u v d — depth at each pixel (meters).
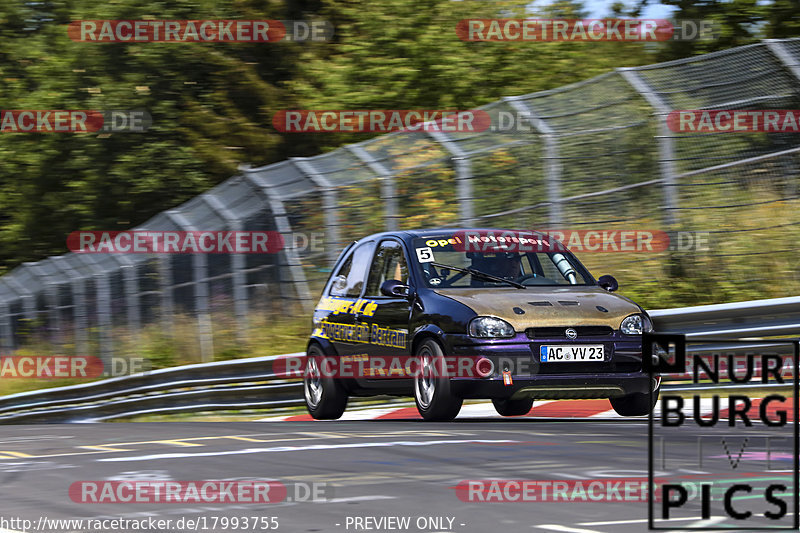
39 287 89.00
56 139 103.81
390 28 96.88
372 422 38.62
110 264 77.38
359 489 22.14
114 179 102.81
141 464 27.08
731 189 63.78
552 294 37.66
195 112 105.12
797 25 91.19
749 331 44.34
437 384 36.00
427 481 22.95
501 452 27.23
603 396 36.06
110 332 79.00
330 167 63.31
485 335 35.34
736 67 57.25
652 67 58.56
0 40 107.00
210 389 57.97
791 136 63.81
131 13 101.94
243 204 66.19
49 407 70.44
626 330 36.25
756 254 59.47
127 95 101.25
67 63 102.56
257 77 108.75
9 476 25.83
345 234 65.31
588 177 66.00
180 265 72.75
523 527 17.88
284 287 67.25
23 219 107.88
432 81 95.81
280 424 39.03
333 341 42.16
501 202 65.75
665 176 58.47
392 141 62.06
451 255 41.34
